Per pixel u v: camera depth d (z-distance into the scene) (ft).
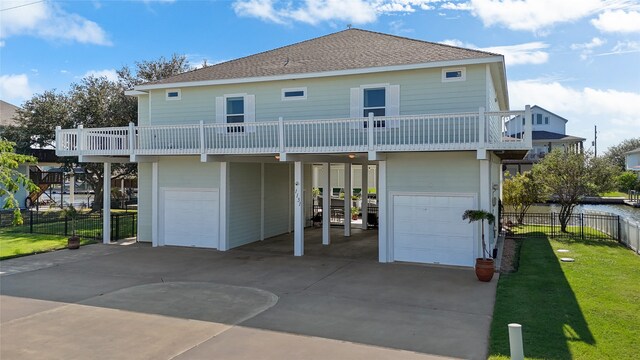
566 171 68.03
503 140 43.86
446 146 41.27
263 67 57.06
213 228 55.67
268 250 54.75
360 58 52.49
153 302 32.99
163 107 59.26
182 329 27.17
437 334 26.18
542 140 173.37
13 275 41.73
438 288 36.55
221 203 55.06
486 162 43.42
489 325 27.68
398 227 47.09
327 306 31.89
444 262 45.34
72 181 102.63
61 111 96.58
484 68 45.14
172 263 47.09
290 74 51.67
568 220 69.72
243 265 46.03
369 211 83.61
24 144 94.53
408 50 52.44
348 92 50.70
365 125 49.32
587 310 30.09
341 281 39.11
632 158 189.57
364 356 22.99
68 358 23.02
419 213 46.26
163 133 56.49
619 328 26.61
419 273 41.93
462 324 27.91
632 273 40.96
